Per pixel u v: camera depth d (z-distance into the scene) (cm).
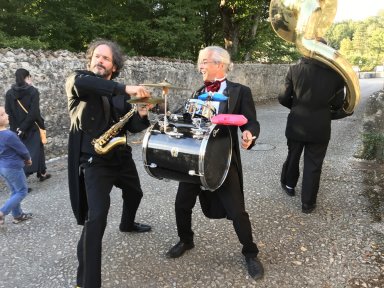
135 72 852
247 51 1766
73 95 251
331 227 362
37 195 477
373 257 309
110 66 269
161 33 1273
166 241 342
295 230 357
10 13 1010
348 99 382
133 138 786
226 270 295
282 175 452
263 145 705
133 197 326
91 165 266
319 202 421
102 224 250
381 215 386
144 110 274
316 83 373
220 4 1566
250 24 1680
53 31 1120
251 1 1529
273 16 395
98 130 266
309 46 368
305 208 394
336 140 731
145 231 360
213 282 280
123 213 342
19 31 1070
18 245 344
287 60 1956
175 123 270
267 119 1030
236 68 1349
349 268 295
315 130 379
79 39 1202
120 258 314
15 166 376
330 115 385
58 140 669
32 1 1059
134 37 1261
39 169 516
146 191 466
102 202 255
